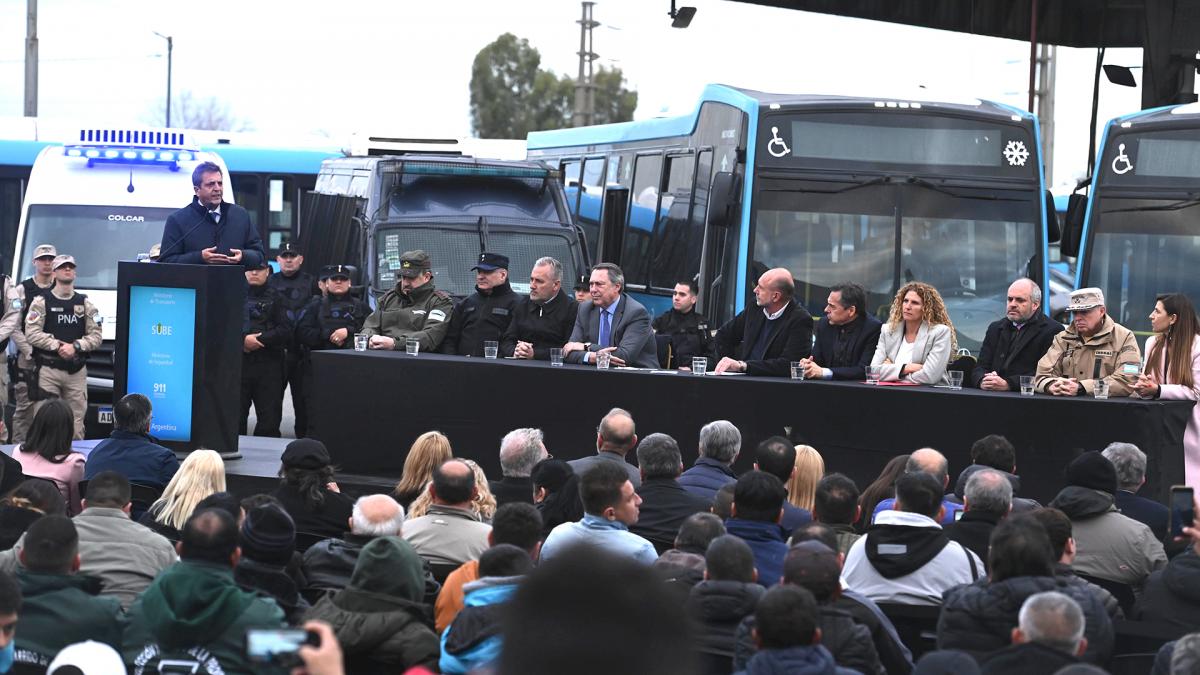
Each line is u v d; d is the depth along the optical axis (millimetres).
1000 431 8969
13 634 4762
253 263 10156
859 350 10477
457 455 10477
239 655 4719
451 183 17281
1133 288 14969
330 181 20484
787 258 14672
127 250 18031
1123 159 15188
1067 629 4281
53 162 18359
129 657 4879
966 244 14844
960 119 14945
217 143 25875
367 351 11031
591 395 10062
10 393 15984
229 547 4816
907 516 5863
